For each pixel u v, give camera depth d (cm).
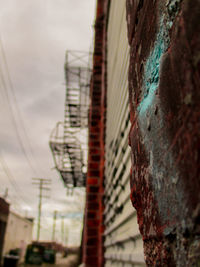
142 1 92
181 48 53
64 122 977
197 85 45
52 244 4431
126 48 248
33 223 4094
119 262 278
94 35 615
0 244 2055
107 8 497
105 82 528
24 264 2548
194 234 47
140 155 85
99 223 452
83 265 424
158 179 66
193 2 49
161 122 63
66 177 1260
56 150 1008
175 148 54
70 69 891
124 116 253
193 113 46
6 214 2139
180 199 52
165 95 61
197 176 44
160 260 66
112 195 341
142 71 87
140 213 86
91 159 500
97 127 529
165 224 61
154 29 75
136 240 198
